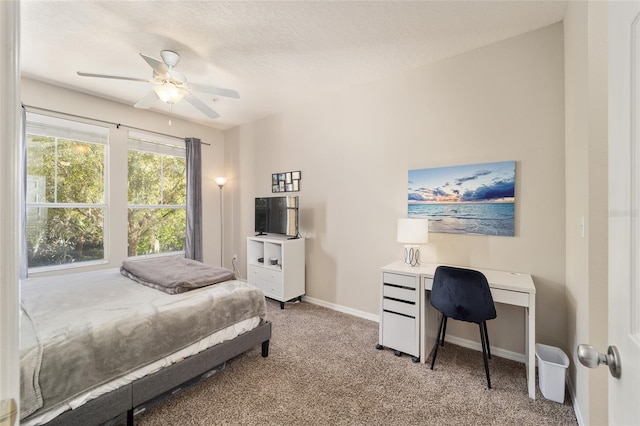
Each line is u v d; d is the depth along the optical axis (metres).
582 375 1.61
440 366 2.24
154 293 2.13
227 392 1.92
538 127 2.23
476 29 2.24
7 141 0.43
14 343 0.44
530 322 1.91
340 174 3.43
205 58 2.67
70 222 3.37
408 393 1.91
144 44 2.42
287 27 2.22
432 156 2.74
